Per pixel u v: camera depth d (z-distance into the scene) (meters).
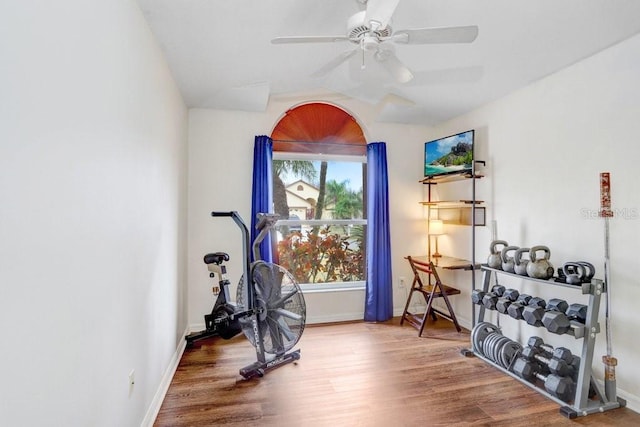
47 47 0.98
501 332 3.08
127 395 1.65
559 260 2.68
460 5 2.05
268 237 3.61
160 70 2.35
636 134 2.17
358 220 4.18
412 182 4.23
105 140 1.39
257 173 3.63
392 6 1.58
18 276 0.86
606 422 2.06
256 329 2.72
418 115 3.91
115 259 1.49
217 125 3.65
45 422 0.98
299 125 3.96
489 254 3.27
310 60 2.92
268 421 2.06
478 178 3.54
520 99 3.07
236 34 2.37
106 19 1.40
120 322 1.56
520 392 2.40
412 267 3.89
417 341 3.33
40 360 0.96
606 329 2.26
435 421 2.06
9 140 0.83
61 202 1.06
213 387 2.46
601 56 2.39
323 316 3.92
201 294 3.60
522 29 2.23
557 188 2.71
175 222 2.84
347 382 2.53
